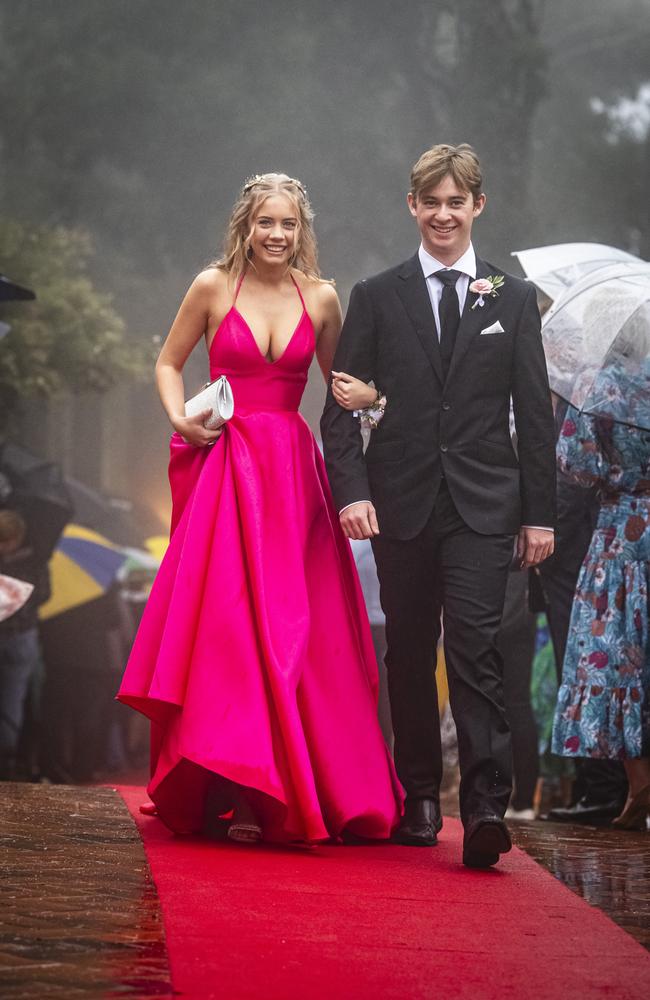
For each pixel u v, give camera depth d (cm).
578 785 1106
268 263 805
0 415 2534
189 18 4556
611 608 948
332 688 775
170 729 751
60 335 2430
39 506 1944
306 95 4609
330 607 791
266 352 805
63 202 4522
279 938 501
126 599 2577
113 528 2891
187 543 766
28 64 4575
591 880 679
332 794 751
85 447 5572
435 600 780
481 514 745
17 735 1770
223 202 4562
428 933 529
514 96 4709
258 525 767
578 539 1046
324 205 4606
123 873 616
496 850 683
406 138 4691
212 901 561
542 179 5544
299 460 802
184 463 808
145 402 5831
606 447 950
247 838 731
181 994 417
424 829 770
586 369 930
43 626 2025
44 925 501
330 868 670
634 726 933
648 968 491
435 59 4750
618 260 1121
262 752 714
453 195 762
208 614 747
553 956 504
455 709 719
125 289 4534
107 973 436
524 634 1301
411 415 763
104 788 989
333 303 830
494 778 703
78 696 2031
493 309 764
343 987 439
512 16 4866
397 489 761
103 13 4572
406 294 771
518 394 765
